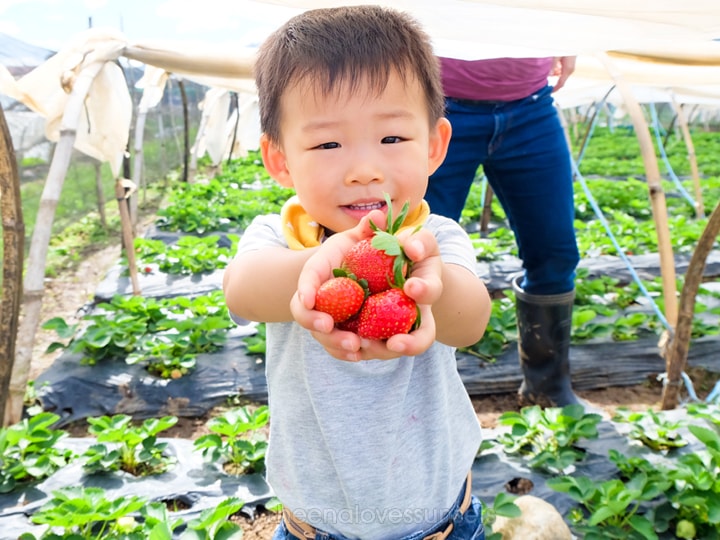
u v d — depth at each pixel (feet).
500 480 11.57
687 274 13.58
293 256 4.94
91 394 15.74
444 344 5.49
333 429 5.59
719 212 12.65
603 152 75.15
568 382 14.76
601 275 25.62
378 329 3.92
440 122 5.59
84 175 37.76
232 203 41.14
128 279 24.29
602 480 11.56
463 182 12.23
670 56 12.17
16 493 11.11
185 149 44.65
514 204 12.75
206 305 19.89
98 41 14.46
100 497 9.87
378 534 5.94
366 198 4.90
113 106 17.01
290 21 5.26
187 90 69.05
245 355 17.43
